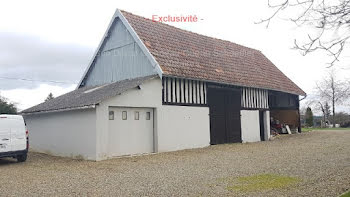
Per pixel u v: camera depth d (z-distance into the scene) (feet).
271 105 82.23
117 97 40.42
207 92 52.75
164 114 45.75
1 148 37.27
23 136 39.42
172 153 43.57
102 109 39.01
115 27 53.72
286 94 77.82
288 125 78.89
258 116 62.95
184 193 21.45
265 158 37.22
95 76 58.13
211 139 53.83
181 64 48.73
